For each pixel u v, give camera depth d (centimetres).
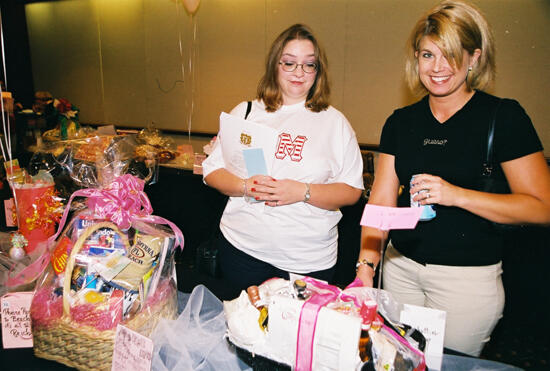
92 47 582
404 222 79
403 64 398
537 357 221
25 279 108
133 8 536
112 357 86
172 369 88
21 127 338
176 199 326
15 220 144
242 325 83
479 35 104
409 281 128
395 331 82
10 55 584
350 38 418
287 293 85
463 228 114
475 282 115
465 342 119
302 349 76
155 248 95
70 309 88
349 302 83
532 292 237
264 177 137
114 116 593
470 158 112
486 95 113
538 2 337
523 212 101
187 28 507
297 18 440
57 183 149
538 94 351
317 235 144
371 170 295
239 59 484
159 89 546
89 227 94
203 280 130
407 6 387
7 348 98
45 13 607
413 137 123
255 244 147
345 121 147
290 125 145
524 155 105
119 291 91
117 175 122
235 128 142
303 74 140
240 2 468
